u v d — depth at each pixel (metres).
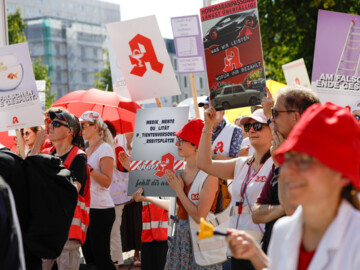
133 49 6.88
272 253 2.22
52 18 93.06
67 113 5.55
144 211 6.04
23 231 4.05
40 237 4.05
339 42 5.46
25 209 4.07
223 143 6.17
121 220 8.10
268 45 24.03
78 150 5.44
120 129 8.89
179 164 5.05
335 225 2.00
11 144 7.52
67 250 5.21
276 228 2.24
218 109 4.75
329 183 1.98
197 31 5.89
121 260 7.48
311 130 1.95
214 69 4.79
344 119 1.94
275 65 25.28
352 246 1.96
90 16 106.62
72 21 95.94
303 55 23.33
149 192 5.10
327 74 5.48
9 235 2.31
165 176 5.09
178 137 4.80
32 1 98.50
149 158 5.20
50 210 4.08
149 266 6.00
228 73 4.74
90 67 98.69
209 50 4.80
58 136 5.47
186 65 5.89
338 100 5.46
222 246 4.60
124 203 7.52
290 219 2.22
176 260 4.71
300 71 7.75
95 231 6.20
